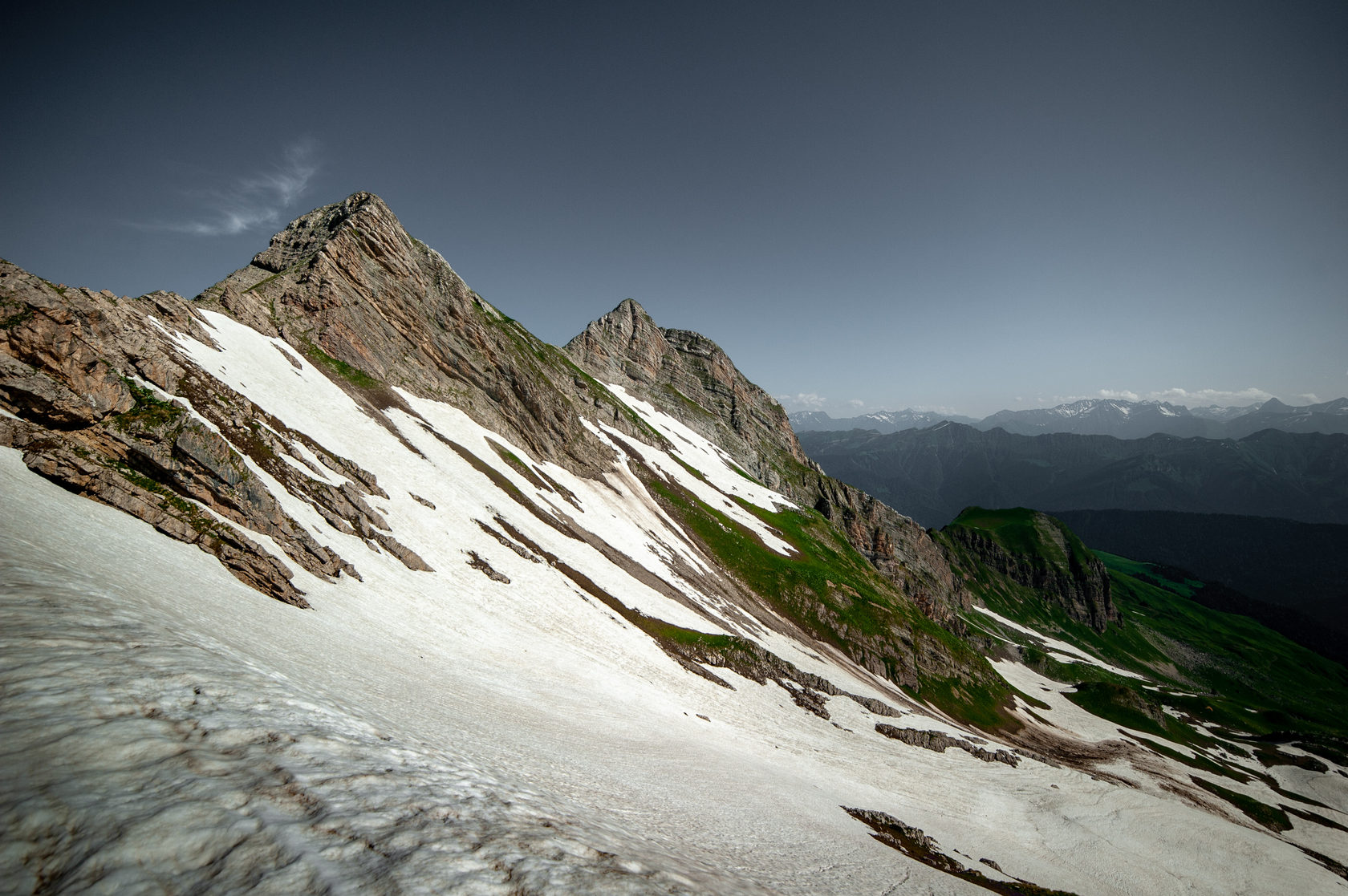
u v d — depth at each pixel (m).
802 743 61.00
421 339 101.25
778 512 178.12
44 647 10.39
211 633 18.83
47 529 21.81
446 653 39.75
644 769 31.20
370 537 51.16
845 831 36.44
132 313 52.28
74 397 33.62
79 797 6.94
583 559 79.12
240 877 6.56
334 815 8.62
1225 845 71.62
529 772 20.77
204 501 36.97
